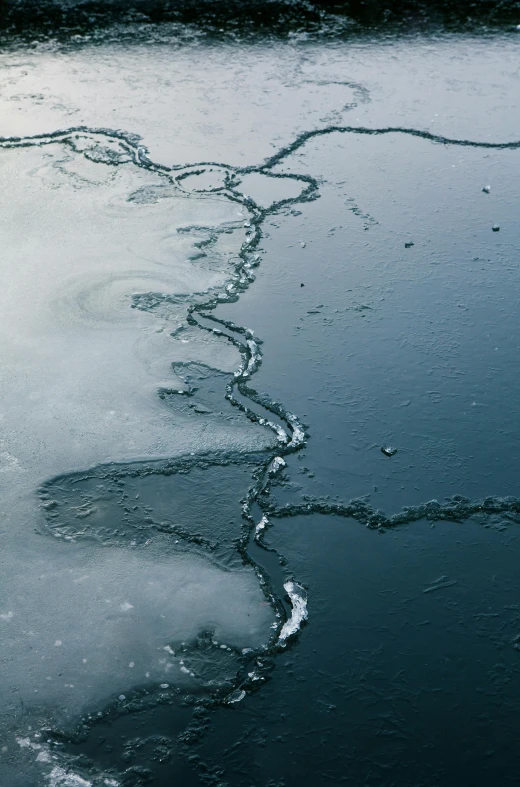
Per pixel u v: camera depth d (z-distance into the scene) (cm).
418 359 277
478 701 179
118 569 208
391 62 497
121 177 383
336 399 261
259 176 382
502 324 293
